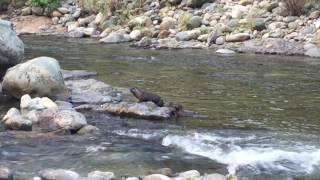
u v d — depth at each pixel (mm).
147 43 20250
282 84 13531
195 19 21781
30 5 25391
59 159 7793
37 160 7727
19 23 24203
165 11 23250
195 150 8336
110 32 22594
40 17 24812
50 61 11320
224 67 15891
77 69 15008
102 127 9422
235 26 20938
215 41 20281
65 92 11242
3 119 9492
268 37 20078
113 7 24172
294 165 7793
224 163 7824
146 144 8594
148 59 17141
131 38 21547
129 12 23672
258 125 9828
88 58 17094
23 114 9703
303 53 18438
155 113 10102
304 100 11852
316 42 19203
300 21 20766
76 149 8250
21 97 10727
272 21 21031
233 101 11641
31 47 19281
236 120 10141
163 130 9312
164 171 7297
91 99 11188
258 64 16500
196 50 19406
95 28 23359
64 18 24469
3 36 12141
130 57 17516
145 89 12578
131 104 10469
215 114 10531
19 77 11023
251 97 12039
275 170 7594
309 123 10039
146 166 7609
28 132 8953
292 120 10227
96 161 7754
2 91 11398
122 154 8086
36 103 10016
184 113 10461
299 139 8977
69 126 9047
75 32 22797
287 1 21391
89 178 6812
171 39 20875
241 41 20031
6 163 7551
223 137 8961
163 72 14852
